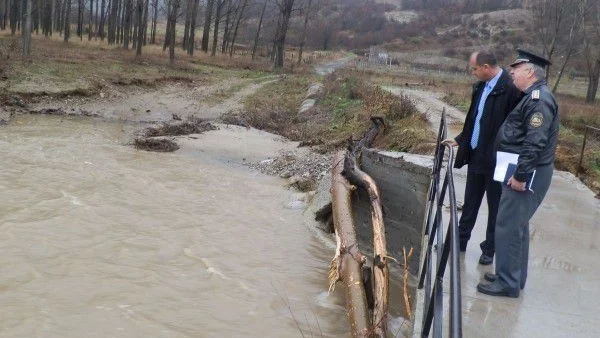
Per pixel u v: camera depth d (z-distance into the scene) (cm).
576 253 694
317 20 10706
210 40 8575
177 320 674
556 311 530
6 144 1555
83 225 960
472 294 552
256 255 909
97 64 3303
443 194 558
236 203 1199
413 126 1603
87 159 1468
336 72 4019
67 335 619
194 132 2028
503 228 524
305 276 841
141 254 863
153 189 1241
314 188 1332
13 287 715
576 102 3862
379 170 1099
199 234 980
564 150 1402
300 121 2419
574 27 4591
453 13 11112
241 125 2306
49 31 5847
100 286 741
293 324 689
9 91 2291
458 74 6359
